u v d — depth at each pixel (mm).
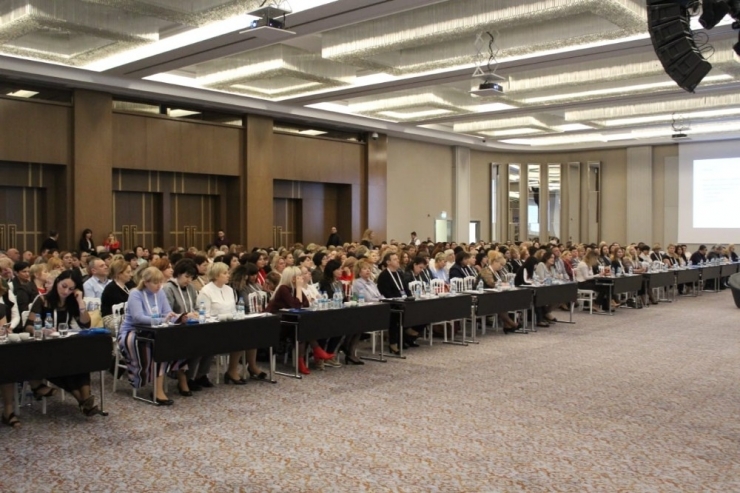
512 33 11586
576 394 6984
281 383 7496
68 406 6457
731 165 22781
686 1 5426
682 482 4531
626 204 25234
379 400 6730
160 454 5066
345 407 6457
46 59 12148
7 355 5348
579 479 4582
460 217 24359
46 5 9500
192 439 5438
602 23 10594
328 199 20359
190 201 17094
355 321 8180
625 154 25234
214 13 9531
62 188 14273
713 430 5730
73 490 4352
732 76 13430
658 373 8016
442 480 4562
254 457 5012
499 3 9711
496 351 9461
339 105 18062
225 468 4777
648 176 24562
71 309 6594
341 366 8430
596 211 25891
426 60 12594
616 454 5098
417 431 5688
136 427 5766
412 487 4434
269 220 17781
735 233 22766
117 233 15664
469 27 10055
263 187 17625
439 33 10367
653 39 5648
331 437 5512
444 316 9500
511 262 13227
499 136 22922
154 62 12461
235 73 13555
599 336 10812
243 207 17344
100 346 5949
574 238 26000
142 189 15836
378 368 8312
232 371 7465
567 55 11875
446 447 5258
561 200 26094
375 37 11141
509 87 14914
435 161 23828
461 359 8891
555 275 13273
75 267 9992
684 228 23672
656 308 14734
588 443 5367
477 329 11508
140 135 15320
